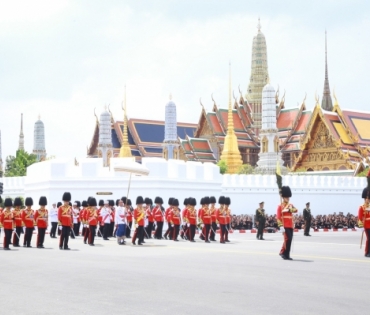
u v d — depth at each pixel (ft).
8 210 108.58
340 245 120.16
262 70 459.32
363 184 242.58
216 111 445.78
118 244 120.37
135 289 57.06
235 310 46.96
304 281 61.87
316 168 374.02
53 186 187.52
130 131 486.38
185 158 434.71
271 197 222.69
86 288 57.98
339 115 370.53
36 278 65.36
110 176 187.83
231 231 190.29
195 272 69.21
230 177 216.95
